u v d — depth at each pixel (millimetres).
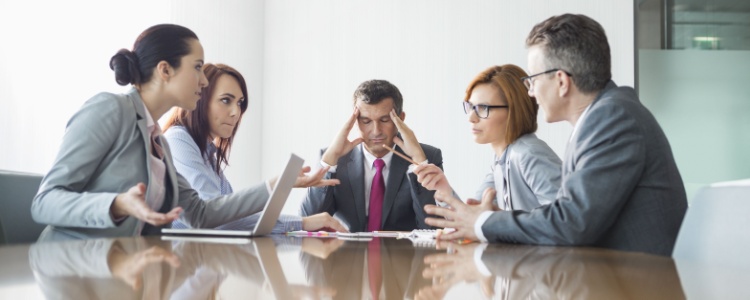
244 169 5727
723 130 5109
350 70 5816
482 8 5715
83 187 1874
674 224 1606
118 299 423
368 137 3129
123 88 4594
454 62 5719
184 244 1203
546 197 2379
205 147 2803
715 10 5137
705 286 520
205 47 5457
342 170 3133
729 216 1099
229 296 466
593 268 731
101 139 1873
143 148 1984
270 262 825
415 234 1979
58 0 4328
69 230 1811
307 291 511
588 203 1513
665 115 5332
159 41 2100
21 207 1961
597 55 1803
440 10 5750
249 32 5770
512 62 5680
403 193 3080
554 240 1488
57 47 4305
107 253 870
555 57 1835
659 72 5383
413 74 5750
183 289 497
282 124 5844
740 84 5008
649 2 5449
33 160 4164
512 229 1519
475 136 2789
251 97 5785
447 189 2244
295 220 2268
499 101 2719
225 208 2207
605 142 1589
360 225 3076
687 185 5219
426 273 688
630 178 1557
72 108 4359
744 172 5020
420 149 3117
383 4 5805
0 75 4035
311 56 5852
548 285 549
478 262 857
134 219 1859
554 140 5551
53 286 485
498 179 2795
